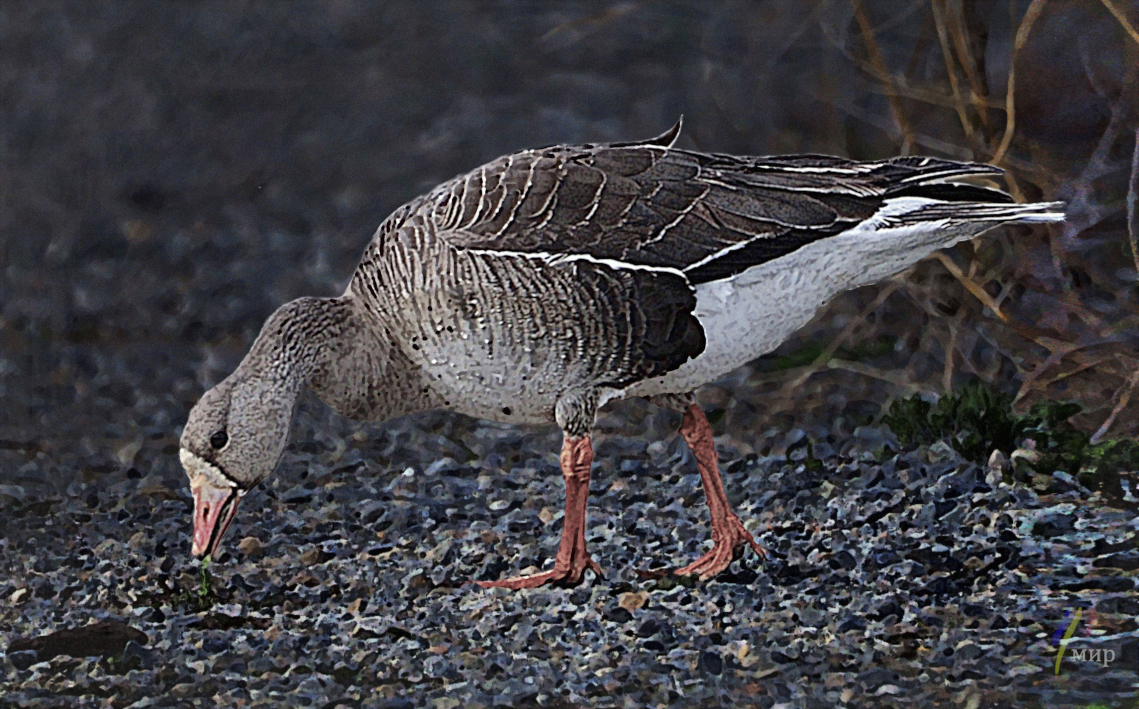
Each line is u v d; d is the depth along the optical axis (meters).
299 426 15.25
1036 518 11.38
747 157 10.70
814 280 10.45
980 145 15.02
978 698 8.87
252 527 12.39
